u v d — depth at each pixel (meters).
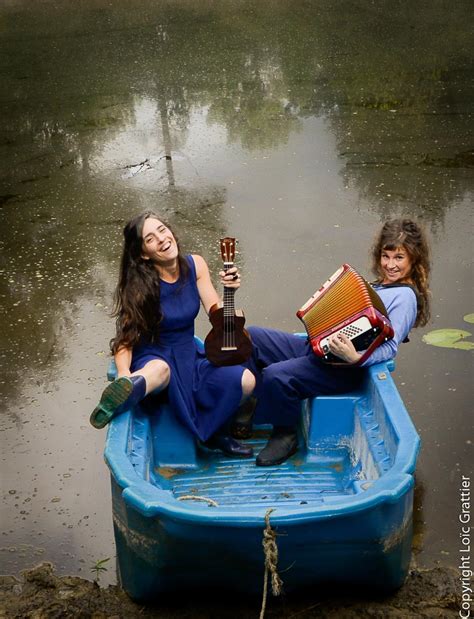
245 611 3.41
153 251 4.05
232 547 3.13
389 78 10.52
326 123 9.29
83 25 13.84
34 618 3.49
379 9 13.74
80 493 4.34
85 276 6.55
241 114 9.70
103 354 5.55
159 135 9.27
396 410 3.65
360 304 3.95
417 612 3.39
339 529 3.10
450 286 6.06
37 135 9.48
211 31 13.05
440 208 7.29
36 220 7.52
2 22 14.35
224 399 4.00
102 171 8.46
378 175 7.98
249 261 6.57
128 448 3.66
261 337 4.38
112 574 3.80
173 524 3.09
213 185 8.00
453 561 3.72
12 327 5.91
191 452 4.09
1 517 4.18
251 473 4.04
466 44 11.72
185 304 4.14
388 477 3.20
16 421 4.93
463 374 5.07
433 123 9.12
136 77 11.16
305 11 13.86
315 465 4.07
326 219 7.20
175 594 3.45
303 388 4.04
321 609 3.40
